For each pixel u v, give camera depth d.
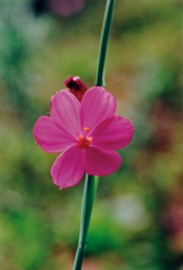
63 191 0.78
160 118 0.92
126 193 0.77
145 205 0.75
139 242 0.68
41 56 0.92
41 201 0.76
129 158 0.82
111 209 0.73
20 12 0.83
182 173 0.81
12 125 0.86
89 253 0.67
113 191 0.77
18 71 0.80
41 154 0.82
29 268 0.65
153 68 0.96
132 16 1.26
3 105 0.87
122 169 0.81
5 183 0.78
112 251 0.67
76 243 0.69
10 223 0.70
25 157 0.82
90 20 1.27
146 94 0.91
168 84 0.96
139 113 0.86
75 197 0.76
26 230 0.69
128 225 0.70
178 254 0.66
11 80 0.81
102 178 0.79
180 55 1.08
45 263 0.66
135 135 0.84
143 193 0.77
